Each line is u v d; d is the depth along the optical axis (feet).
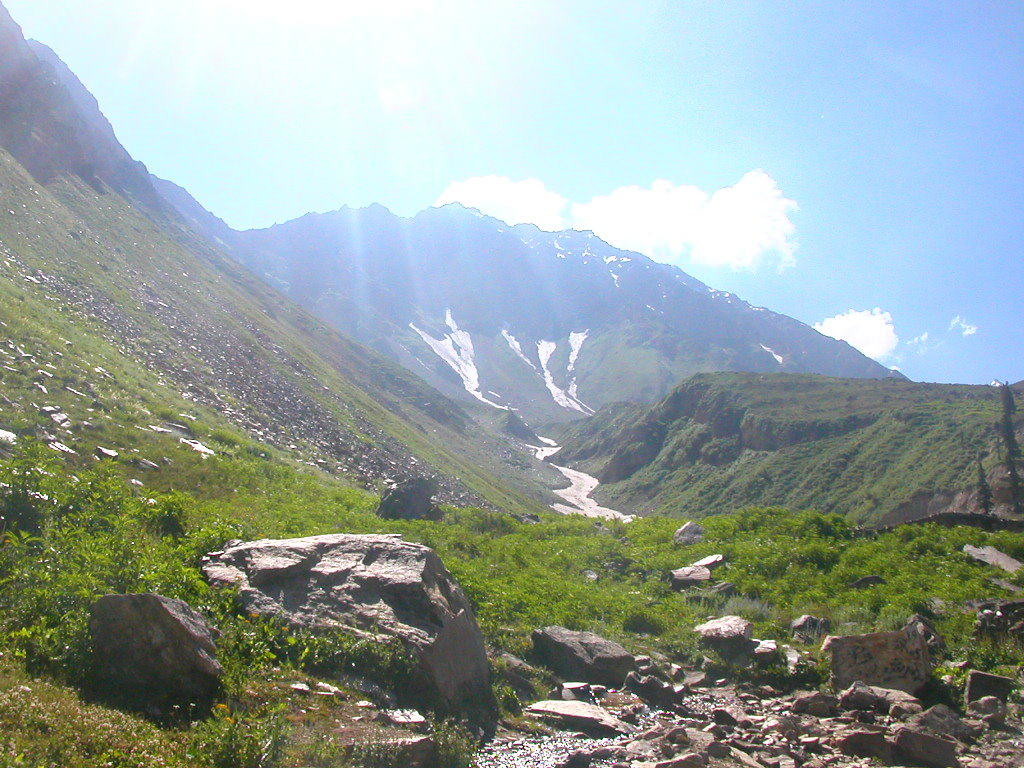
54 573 30.32
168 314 177.06
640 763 27.53
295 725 24.23
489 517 92.79
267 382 184.03
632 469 620.90
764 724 33.96
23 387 71.15
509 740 29.68
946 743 30.27
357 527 66.64
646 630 49.44
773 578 62.18
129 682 23.88
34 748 18.37
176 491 57.77
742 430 526.98
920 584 56.49
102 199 277.85
